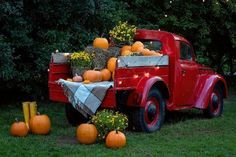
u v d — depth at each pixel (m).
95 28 11.77
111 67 8.59
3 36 9.85
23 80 10.62
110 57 8.83
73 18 11.38
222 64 17.36
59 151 6.89
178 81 9.36
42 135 8.03
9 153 6.74
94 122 7.55
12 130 7.88
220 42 16.02
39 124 8.02
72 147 7.16
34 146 7.18
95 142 7.54
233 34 14.68
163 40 9.42
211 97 10.27
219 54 16.75
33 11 10.62
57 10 10.85
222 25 14.67
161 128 8.88
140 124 8.28
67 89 8.13
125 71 8.01
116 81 7.84
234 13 14.59
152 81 8.35
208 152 6.97
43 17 10.84
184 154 6.84
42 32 10.73
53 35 10.66
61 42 10.68
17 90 11.45
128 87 8.08
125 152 6.89
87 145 7.35
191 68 9.83
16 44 10.10
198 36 14.10
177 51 9.36
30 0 10.48
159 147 7.25
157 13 13.84
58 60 8.66
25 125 7.91
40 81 11.25
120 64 7.88
